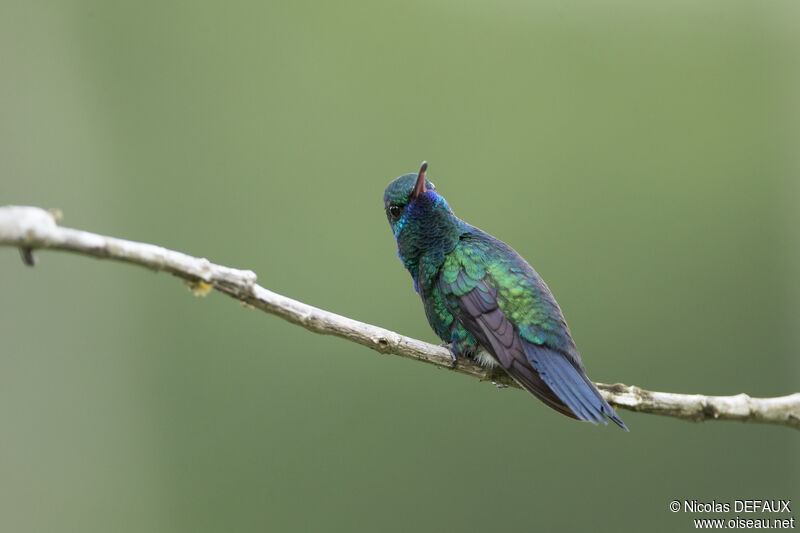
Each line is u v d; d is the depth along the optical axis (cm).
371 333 635
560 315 680
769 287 1215
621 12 1404
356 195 1284
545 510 1047
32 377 1062
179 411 1105
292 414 1110
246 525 1057
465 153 1330
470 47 1384
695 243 1253
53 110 1208
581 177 1310
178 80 1274
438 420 1097
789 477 1027
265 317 1148
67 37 1240
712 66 1352
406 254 753
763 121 1305
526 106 1352
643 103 1354
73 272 1110
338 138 1309
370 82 1352
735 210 1268
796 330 1189
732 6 1367
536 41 1388
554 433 1077
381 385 1122
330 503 1060
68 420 1056
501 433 1085
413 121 1328
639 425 1063
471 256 712
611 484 1052
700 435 1059
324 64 1334
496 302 682
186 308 1139
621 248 1255
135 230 1211
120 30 1277
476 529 1047
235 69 1309
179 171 1249
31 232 442
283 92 1311
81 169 1199
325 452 1089
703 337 1192
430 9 1381
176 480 1070
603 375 1175
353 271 1242
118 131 1241
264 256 1241
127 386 1099
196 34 1289
